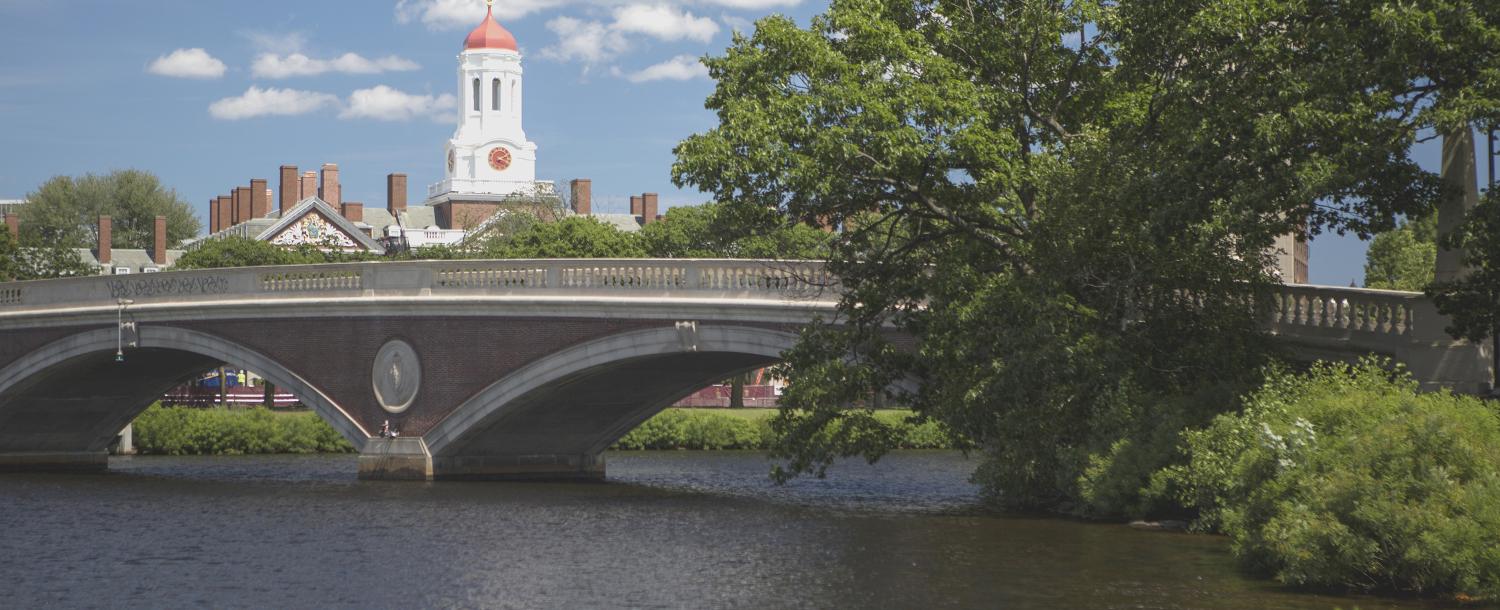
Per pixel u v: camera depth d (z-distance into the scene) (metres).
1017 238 34.75
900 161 32.22
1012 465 35.16
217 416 65.06
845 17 33.09
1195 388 32.25
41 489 45.44
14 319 53.16
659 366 44.56
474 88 167.25
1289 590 23.52
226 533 33.38
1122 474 31.36
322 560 29.11
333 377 47.22
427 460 45.94
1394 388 25.94
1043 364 30.58
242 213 150.75
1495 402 24.56
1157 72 32.75
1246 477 25.95
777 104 32.25
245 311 48.31
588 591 25.22
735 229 34.69
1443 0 26.30
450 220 159.38
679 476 52.47
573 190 99.56
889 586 24.97
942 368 34.19
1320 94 27.59
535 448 49.53
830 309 37.84
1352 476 23.25
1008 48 35.41
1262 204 27.75
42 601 24.69
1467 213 27.14
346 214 148.88
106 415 57.53
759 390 96.69
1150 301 32.94
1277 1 29.89
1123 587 24.11
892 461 60.81
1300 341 32.00
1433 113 26.05
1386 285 59.81
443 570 27.72
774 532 33.03
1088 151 31.72
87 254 137.25
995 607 22.80
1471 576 22.00
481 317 44.59
